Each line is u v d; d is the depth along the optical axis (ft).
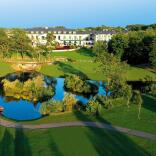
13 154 241.35
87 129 288.51
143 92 439.22
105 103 355.36
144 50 646.33
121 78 422.82
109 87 419.33
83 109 350.64
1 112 362.53
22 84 436.35
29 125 304.09
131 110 343.26
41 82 443.73
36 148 250.98
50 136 273.75
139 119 314.35
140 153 240.53
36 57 653.71
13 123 311.27
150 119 314.35
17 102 403.54
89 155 237.86
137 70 586.45
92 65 604.90
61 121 312.91
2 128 294.87
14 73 562.66
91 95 444.14
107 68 433.48
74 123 304.91
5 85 435.53
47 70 577.02
